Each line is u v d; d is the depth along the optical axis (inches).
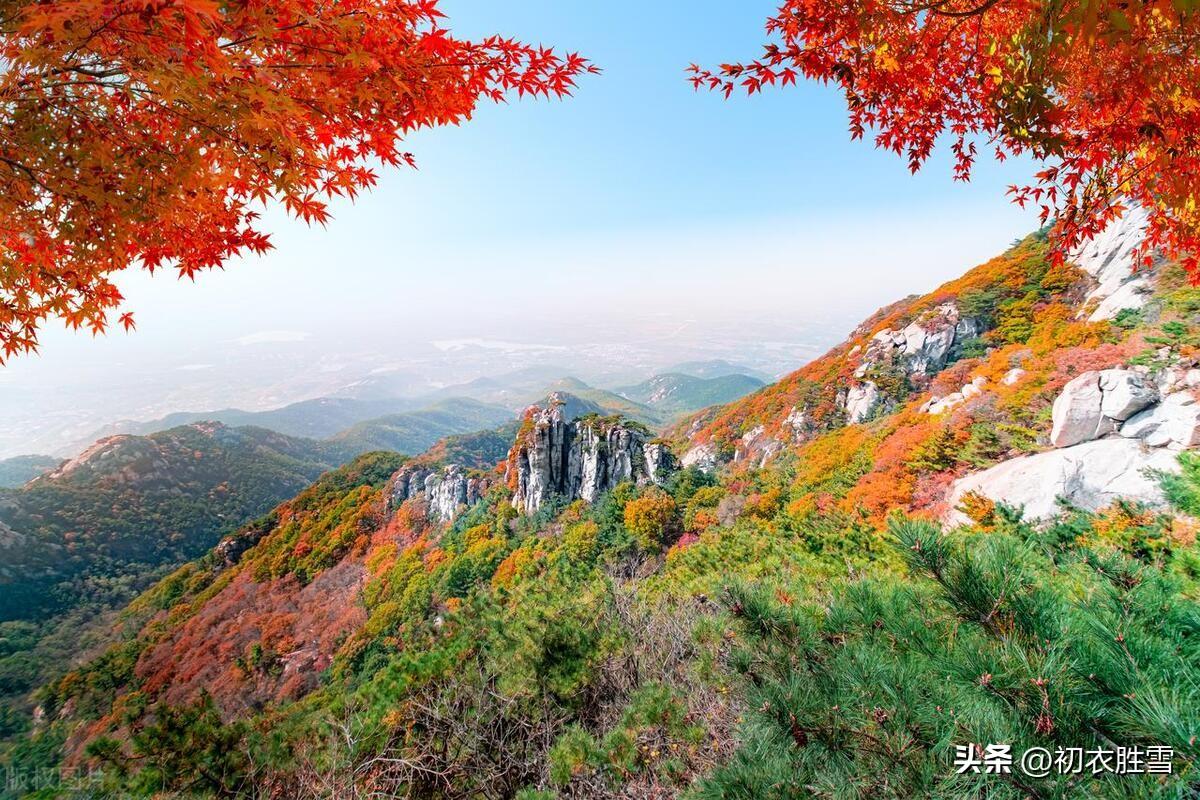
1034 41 85.9
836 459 1435.8
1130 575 94.7
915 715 84.7
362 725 214.5
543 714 241.8
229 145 104.2
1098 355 897.5
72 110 97.7
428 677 243.9
